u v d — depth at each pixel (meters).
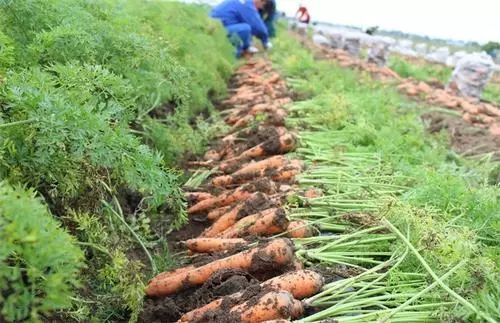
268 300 2.53
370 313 2.43
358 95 7.42
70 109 2.38
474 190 3.48
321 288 2.75
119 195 3.61
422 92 10.85
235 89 8.77
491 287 2.43
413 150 5.09
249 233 3.39
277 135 5.15
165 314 2.80
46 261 1.66
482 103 11.36
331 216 3.46
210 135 5.89
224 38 10.98
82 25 3.64
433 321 2.39
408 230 2.89
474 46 32.38
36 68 2.59
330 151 5.02
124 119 3.15
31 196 1.81
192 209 4.01
